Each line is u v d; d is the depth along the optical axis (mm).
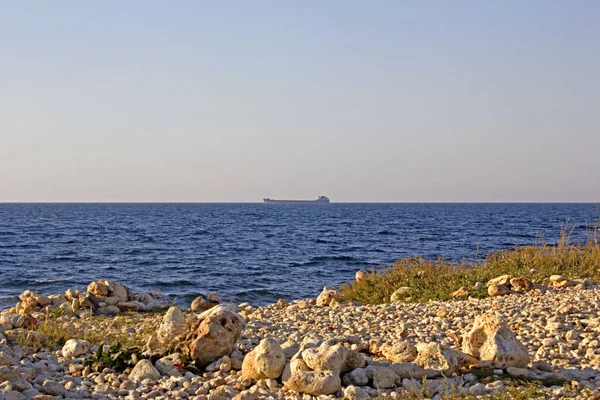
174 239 58000
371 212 161250
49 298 16281
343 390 7438
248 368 8164
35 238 57656
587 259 17797
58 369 8852
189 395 7594
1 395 6734
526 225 81500
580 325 10469
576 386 7352
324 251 45281
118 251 44875
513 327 10617
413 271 18828
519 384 7633
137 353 9289
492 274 17469
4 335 10453
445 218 113062
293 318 13828
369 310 14461
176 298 22906
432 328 11328
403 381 7746
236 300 23891
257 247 49000
